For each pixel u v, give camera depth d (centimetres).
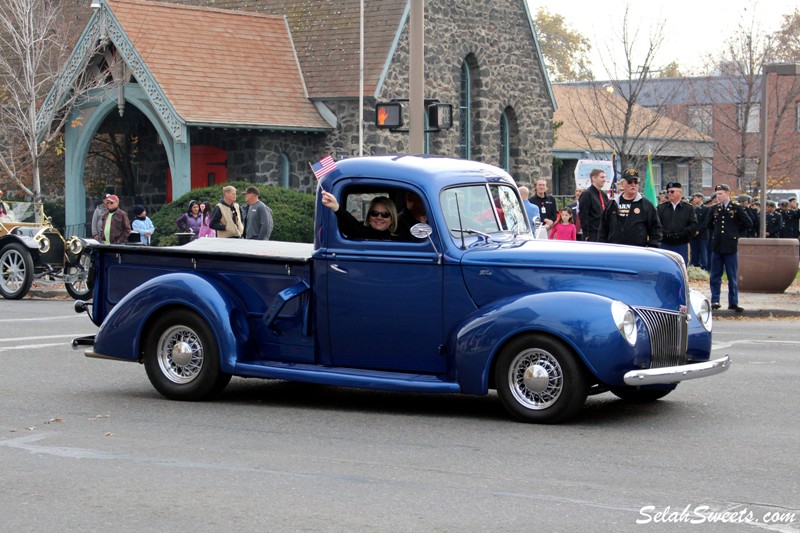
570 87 5662
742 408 1121
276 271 1140
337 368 1123
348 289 1110
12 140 3462
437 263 1074
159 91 3086
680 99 5975
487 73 3794
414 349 1094
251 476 830
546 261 1052
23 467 859
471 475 833
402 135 3416
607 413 1094
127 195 3678
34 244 2416
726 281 2781
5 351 1547
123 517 721
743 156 5069
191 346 1161
